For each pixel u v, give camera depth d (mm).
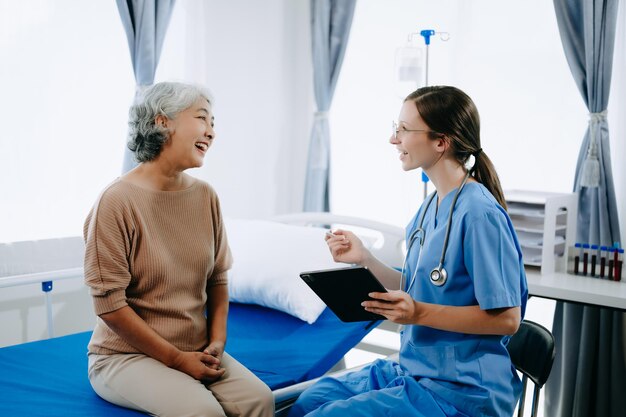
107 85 2625
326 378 1642
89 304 2543
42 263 2406
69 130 2543
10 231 2428
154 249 1606
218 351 1688
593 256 2432
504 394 1483
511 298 1413
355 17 3150
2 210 2402
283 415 1750
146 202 1613
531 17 2672
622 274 2432
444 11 2873
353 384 1625
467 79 2838
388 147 3123
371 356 3150
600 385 2459
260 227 2545
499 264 1423
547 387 2609
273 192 3443
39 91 2449
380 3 3066
